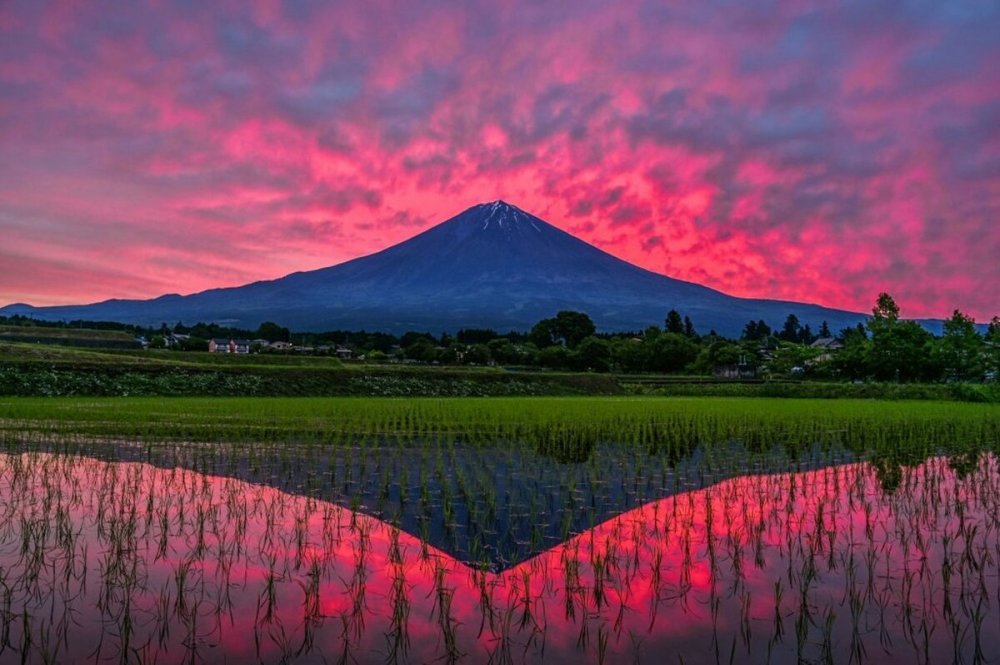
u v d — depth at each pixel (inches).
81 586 334.3
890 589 346.3
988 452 837.2
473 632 289.6
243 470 639.8
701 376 3686.0
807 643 284.4
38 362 1656.0
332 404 1459.2
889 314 3006.9
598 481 615.2
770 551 408.2
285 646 273.6
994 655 274.4
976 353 2802.7
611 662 265.1
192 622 294.0
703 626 300.2
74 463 661.3
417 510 494.9
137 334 6348.4
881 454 815.7
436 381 2220.7
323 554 390.0
